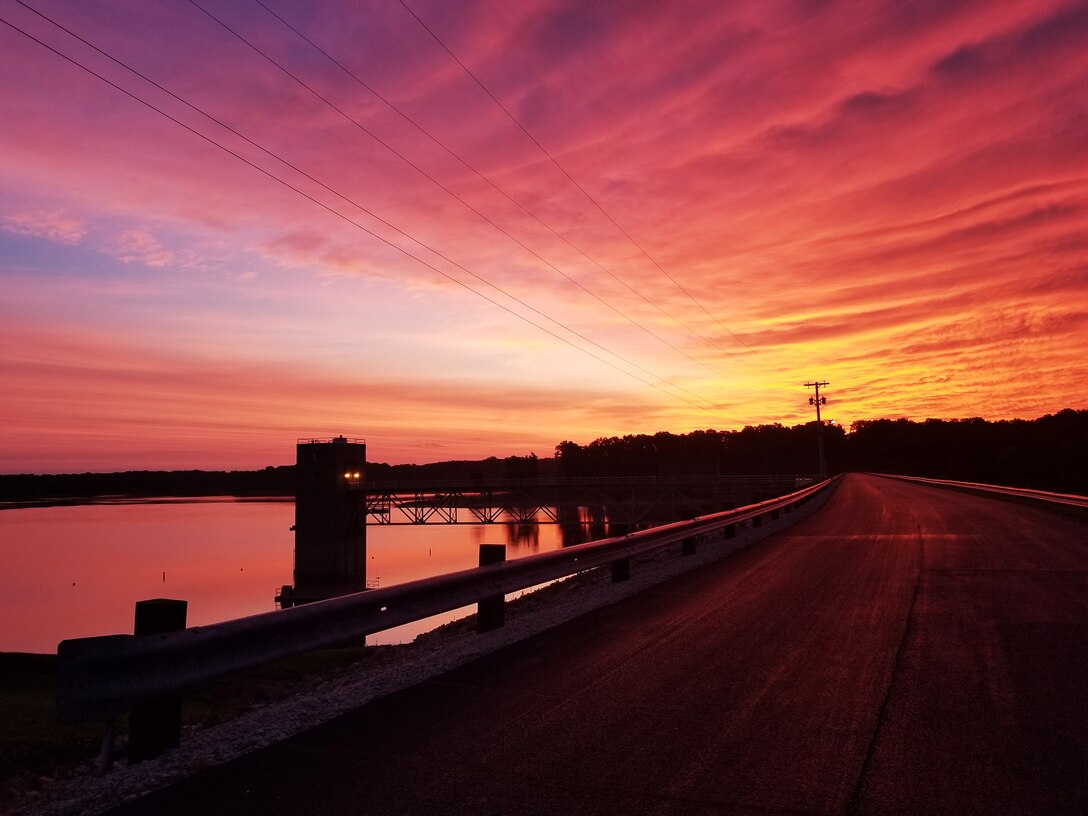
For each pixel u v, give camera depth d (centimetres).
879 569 1184
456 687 566
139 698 414
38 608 8719
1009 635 690
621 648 688
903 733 434
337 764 404
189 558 14738
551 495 9638
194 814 343
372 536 19425
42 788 442
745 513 2058
